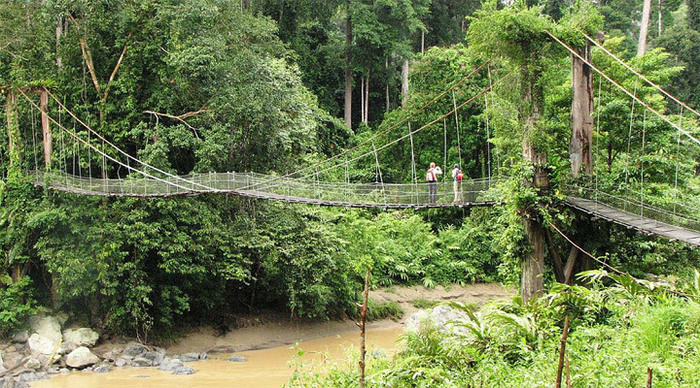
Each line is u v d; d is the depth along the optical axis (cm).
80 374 1909
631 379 846
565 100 2098
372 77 4712
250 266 2508
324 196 2059
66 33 2525
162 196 2100
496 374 992
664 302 1168
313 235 2548
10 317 2091
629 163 2094
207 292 2444
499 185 1867
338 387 1030
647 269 1847
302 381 1106
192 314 2494
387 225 3516
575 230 1725
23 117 2489
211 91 2403
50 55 2470
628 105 2078
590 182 1750
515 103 1822
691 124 2270
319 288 2464
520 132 1780
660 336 991
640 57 2192
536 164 1738
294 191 2070
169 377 1875
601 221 1733
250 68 2473
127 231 2203
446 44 4878
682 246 1850
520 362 1069
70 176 2239
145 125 2400
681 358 916
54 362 1986
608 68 2136
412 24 4209
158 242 2217
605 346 1024
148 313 2323
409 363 1098
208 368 2028
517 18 1733
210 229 2309
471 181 1947
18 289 2183
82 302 2338
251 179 2061
